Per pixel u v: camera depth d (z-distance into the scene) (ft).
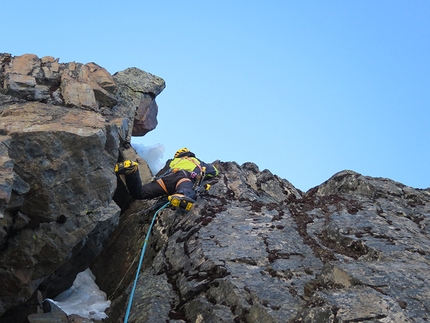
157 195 28.53
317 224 24.47
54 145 20.66
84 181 21.90
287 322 17.08
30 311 23.58
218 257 21.48
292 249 22.16
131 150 34.17
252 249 22.12
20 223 20.85
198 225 24.86
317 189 29.96
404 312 15.93
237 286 19.35
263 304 18.22
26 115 23.53
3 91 27.04
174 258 23.48
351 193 27.99
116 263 28.94
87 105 27.58
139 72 37.55
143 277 23.67
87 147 21.35
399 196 27.14
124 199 33.19
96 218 22.63
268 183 32.22
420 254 20.95
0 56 29.58
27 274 21.76
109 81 30.25
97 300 26.73
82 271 26.08
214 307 18.85
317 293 16.78
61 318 23.49
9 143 19.52
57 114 23.94
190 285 20.71
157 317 19.70
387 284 17.51
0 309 21.83
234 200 28.27
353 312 15.67
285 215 25.73
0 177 17.04
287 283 19.76
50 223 21.40
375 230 22.75
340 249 22.09
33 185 20.67
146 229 28.76
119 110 33.14
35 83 27.58
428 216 25.40
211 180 30.40
